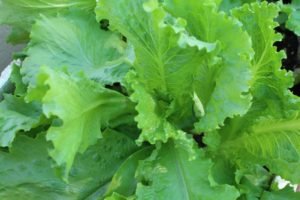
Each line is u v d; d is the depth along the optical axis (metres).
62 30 0.77
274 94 0.70
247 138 0.73
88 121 0.66
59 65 0.75
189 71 0.66
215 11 0.63
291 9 0.82
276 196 0.73
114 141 0.73
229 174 0.73
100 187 0.71
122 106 0.70
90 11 0.82
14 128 0.69
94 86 0.67
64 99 0.61
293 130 0.69
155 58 0.64
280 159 0.71
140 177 0.68
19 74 0.77
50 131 0.60
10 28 0.97
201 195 0.67
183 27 0.60
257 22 0.68
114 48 0.78
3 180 0.70
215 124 0.67
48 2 0.79
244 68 0.64
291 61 0.92
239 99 0.65
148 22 0.61
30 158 0.71
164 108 0.70
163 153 0.69
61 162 0.61
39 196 0.70
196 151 0.69
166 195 0.67
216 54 0.62
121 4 0.62
